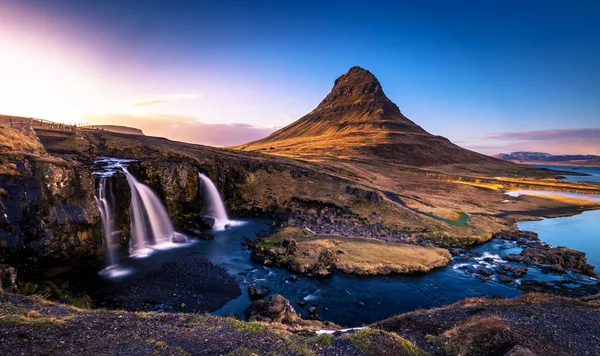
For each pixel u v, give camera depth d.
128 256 39.12
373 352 14.87
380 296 31.34
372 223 57.56
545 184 138.62
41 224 27.38
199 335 15.37
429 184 114.38
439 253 43.59
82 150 64.62
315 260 37.22
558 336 17.16
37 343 12.93
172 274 33.50
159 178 51.62
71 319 15.70
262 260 38.41
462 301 26.17
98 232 32.56
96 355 12.71
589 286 36.00
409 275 36.91
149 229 46.94
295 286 32.41
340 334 17.69
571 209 88.00
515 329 17.38
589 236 61.47
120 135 85.38
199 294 29.31
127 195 40.62
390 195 77.88
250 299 29.11
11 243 25.25
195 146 96.19
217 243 45.88
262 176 76.12
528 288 34.97
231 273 34.94
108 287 29.77
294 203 66.88
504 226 64.94
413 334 18.94
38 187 27.91
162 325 16.23
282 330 17.50
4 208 25.36
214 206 61.34
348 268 36.19
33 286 25.22
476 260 43.97
